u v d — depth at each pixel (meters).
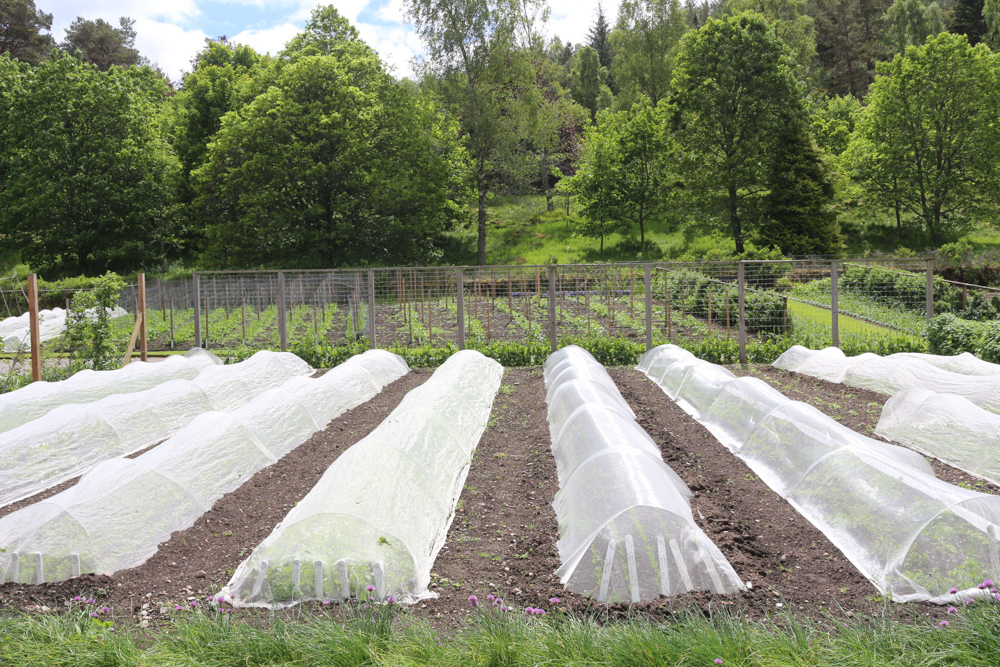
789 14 60.31
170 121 47.09
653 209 42.62
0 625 4.06
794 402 7.81
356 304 18.00
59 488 7.50
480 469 7.37
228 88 45.25
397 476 5.87
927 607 4.29
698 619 3.97
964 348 12.52
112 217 38.41
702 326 17.80
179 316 23.05
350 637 3.79
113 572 5.17
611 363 14.50
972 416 7.51
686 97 40.25
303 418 8.93
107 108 38.75
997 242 40.62
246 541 5.69
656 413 9.76
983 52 40.56
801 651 3.54
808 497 6.04
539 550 5.25
